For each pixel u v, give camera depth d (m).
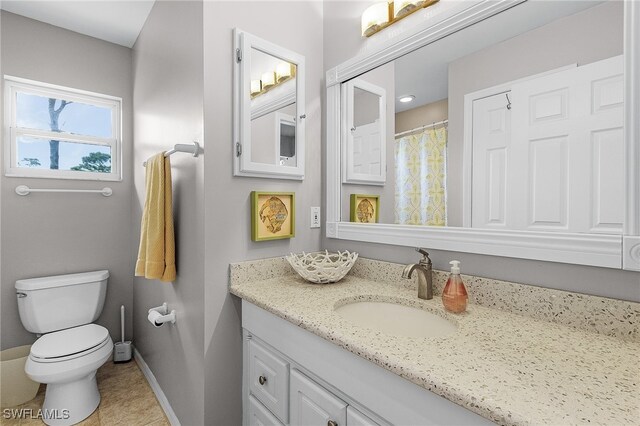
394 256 1.39
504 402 0.54
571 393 0.56
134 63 2.44
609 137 0.82
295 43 1.60
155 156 1.58
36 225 2.12
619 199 0.81
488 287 1.06
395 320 1.18
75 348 1.66
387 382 0.75
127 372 2.22
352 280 1.46
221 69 1.35
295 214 1.59
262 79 1.44
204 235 1.30
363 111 1.50
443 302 1.03
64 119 2.32
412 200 1.30
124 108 2.48
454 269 1.03
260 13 1.47
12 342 2.03
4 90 2.04
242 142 1.37
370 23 1.40
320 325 0.90
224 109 1.36
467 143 1.12
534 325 0.90
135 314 2.43
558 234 0.91
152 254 1.49
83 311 2.10
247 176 1.43
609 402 0.54
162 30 1.79
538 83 0.95
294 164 1.56
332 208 1.64
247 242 1.43
